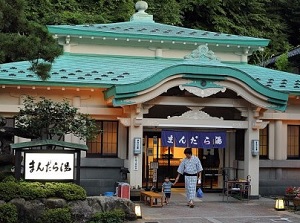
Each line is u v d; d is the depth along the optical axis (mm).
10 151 16297
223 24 39562
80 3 36438
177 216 14914
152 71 19953
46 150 13656
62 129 15656
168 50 22453
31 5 33625
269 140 20984
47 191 13148
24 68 19719
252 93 18438
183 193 20172
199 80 18156
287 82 21266
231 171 20812
